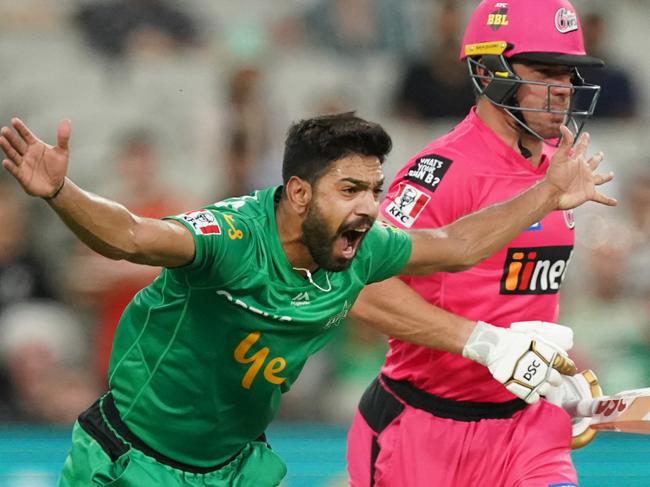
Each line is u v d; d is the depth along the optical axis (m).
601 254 28.06
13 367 25.89
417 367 16.20
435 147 16.11
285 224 12.45
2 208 27.34
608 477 22.88
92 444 13.63
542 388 15.27
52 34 34.47
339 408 26.11
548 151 16.75
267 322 12.62
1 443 24.09
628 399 15.80
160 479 13.44
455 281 15.81
